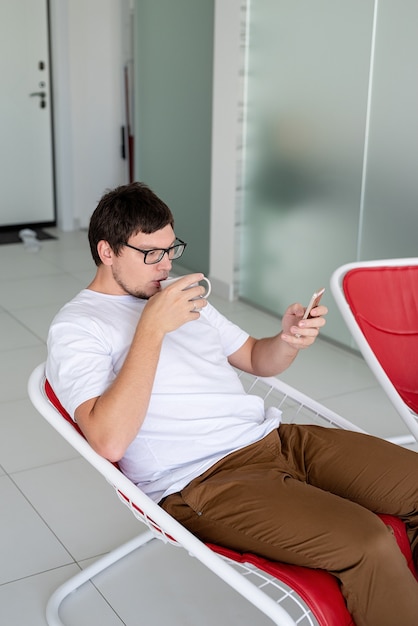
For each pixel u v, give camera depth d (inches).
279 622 52.8
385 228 139.9
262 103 162.2
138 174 210.1
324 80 146.4
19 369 139.5
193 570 87.1
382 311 92.5
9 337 155.1
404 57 130.2
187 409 67.7
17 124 236.4
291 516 60.2
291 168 158.4
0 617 79.4
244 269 177.6
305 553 58.4
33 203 245.3
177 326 62.7
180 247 69.6
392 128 134.7
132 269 67.5
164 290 62.8
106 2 233.5
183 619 79.8
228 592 83.9
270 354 77.4
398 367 91.3
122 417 61.1
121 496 66.7
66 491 102.0
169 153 195.0
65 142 239.1
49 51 235.0
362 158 141.6
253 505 61.8
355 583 57.1
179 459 67.3
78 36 233.5
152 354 62.4
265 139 163.3
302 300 162.2
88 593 83.1
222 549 62.2
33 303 176.1
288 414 123.6
